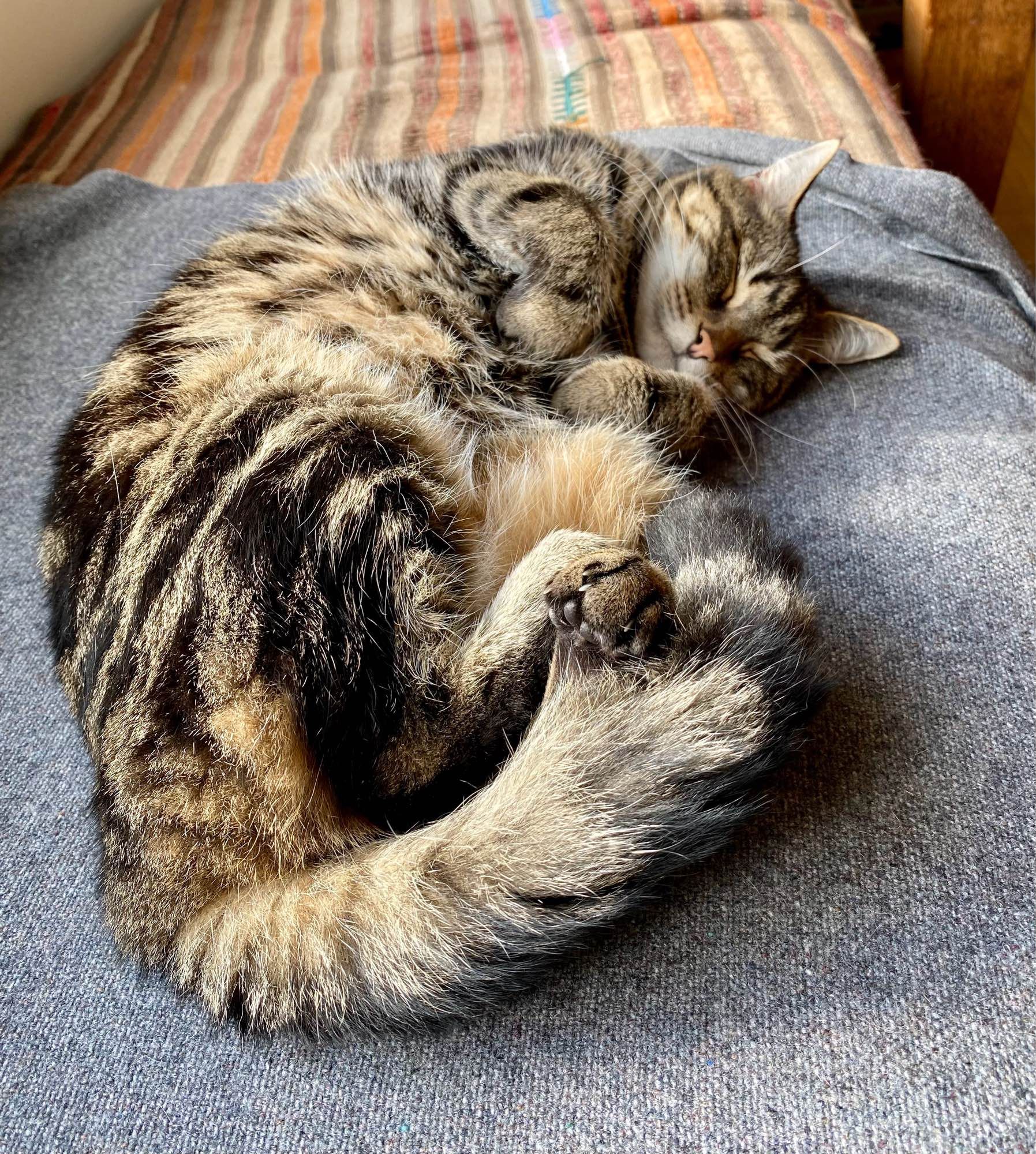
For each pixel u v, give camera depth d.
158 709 0.39
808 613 0.41
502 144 0.60
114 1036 0.39
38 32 0.82
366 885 0.37
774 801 0.40
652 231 0.61
